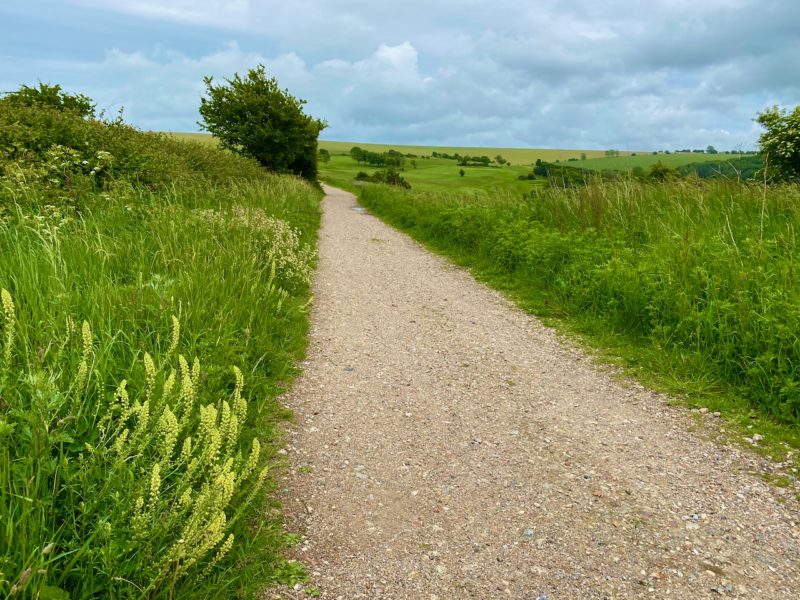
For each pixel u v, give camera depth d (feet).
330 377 19.16
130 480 9.25
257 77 122.72
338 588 10.02
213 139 197.36
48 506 8.84
